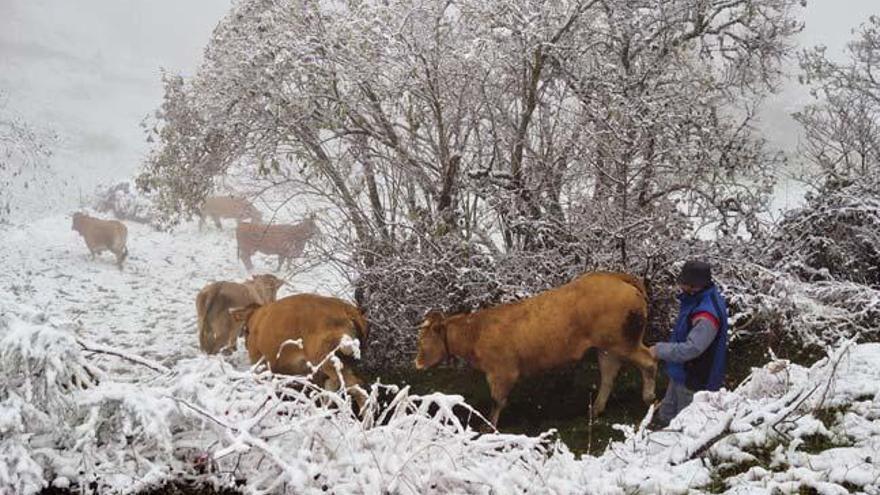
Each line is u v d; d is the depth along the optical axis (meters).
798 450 4.38
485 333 7.49
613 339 7.18
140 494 3.61
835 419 4.75
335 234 10.38
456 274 9.13
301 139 9.91
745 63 10.93
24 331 3.47
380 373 9.49
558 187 9.73
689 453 4.38
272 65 9.23
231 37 9.79
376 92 9.50
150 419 3.50
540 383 8.53
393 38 8.95
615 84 9.34
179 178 10.95
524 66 9.59
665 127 8.97
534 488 3.65
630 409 7.61
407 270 9.00
